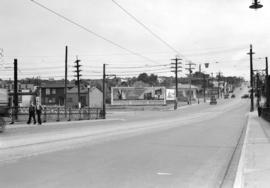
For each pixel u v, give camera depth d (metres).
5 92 46.03
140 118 55.88
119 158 14.01
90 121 44.03
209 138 23.44
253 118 52.34
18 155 13.95
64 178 10.10
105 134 24.05
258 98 75.19
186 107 111.94
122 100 125.06
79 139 20.28
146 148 17.33
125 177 10.43
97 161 13.14
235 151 17.16
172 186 9.45
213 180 10.37
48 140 19.22
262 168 12.02
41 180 9.80
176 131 28.61
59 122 39.66
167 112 85.12
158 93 123.81
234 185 9.48
